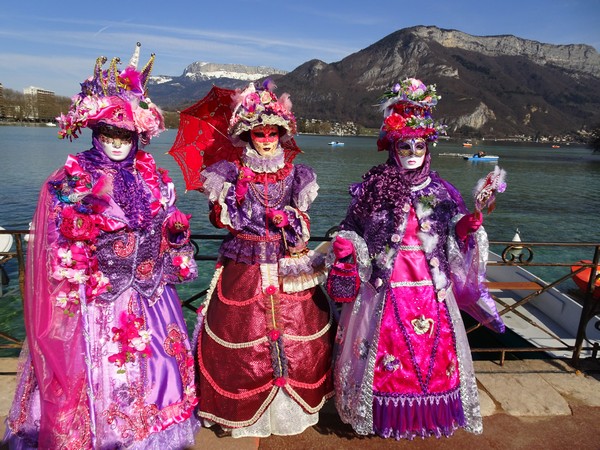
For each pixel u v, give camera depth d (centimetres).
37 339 202
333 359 267
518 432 256
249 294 242
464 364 251
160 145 6650
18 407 215
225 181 246
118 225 213
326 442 246
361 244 238
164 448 221
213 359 241
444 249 251
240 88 262
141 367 218
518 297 719
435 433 241
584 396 291
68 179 209
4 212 1750
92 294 211
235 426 237
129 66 222
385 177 244
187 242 240
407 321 241
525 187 3450
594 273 316
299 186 249
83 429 205
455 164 5322
